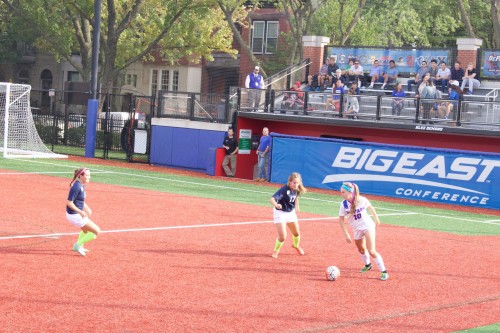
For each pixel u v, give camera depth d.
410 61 87.69
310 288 30.11
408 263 36.66
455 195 67.56
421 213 59.44
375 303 28.23
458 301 29.25
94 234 34.03
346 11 115.38
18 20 129.50
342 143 73.31
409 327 25.11
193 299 27.28
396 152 70.62
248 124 82.94
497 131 67.69
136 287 28.59
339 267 34.59
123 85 149.62
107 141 91.75
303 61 92.81
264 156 77.38
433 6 118.50
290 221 36.06
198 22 114.44
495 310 28.11
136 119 93.25
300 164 75.50
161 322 24.05
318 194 69.19
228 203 57.00
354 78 87.06
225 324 24.25
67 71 160.75
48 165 77.81
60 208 48.25
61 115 99.44
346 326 24.83
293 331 23.88
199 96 84.50
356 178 72.62
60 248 35.50
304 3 114.75
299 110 79.31
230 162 81.50
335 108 77.06
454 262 37.69
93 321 23.73
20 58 160.50
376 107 74.69
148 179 72.00
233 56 129.12
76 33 118.62
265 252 37.28
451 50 85.50
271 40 136.62
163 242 38.53
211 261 34.38
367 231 32.38
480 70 83.38
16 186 58.41
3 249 34.62
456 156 67.69
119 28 113.00
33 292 26.95
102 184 64.69
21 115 88.44
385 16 114.88
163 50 123.06
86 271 30.91
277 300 27.84
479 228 52.41
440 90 81.31
